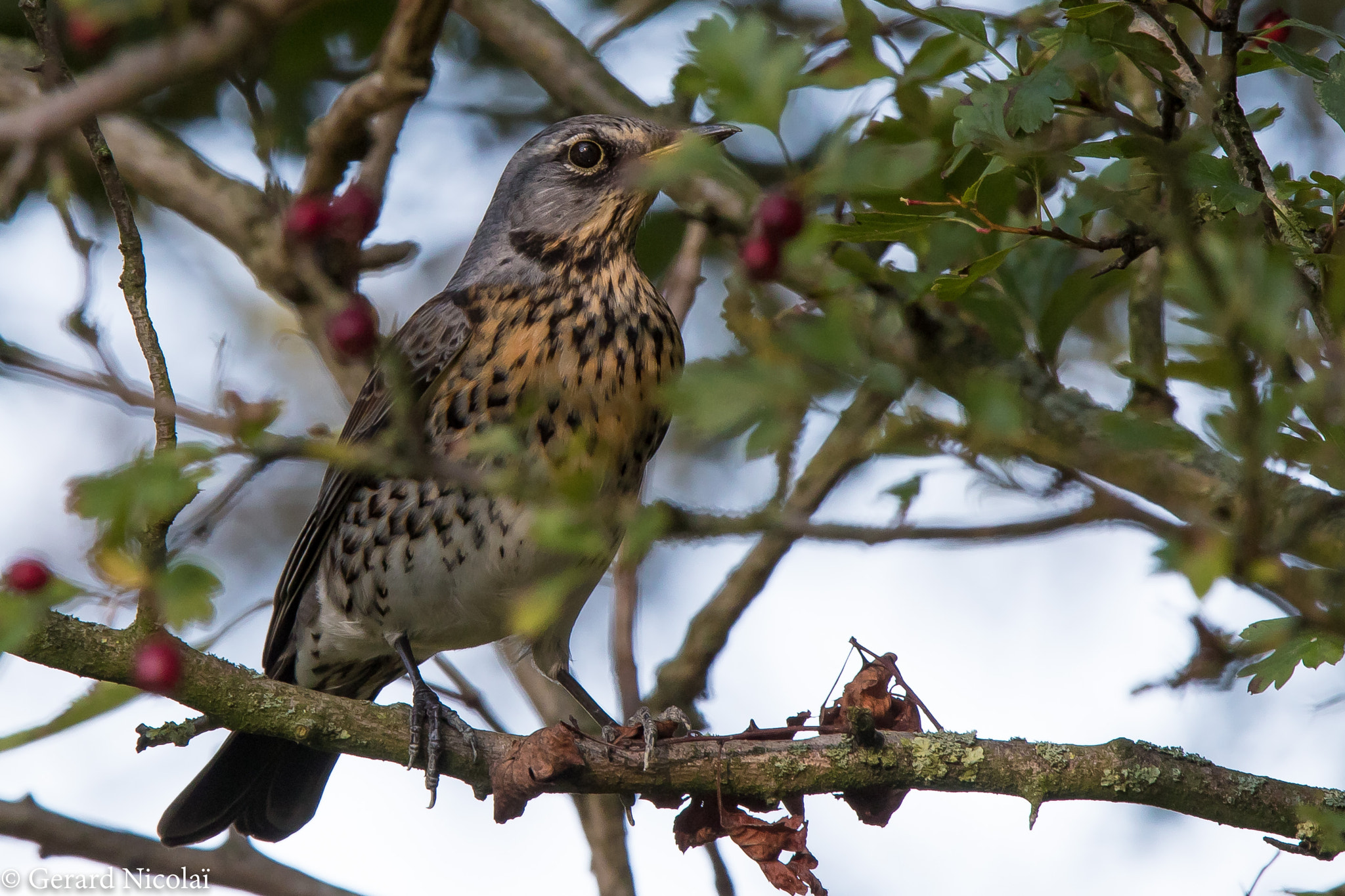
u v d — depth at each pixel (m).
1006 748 7.94
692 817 8.22
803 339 5.02
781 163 12.53
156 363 7.16
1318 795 7.80
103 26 5.84
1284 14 7.32
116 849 9.96
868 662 8.34
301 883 10.16
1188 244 5.01
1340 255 5.90
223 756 11.34
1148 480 7.11
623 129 10.84
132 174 11.98
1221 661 6.83
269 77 12.71
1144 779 7.82
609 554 7.95
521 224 10.89
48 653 7.52
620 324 10.52
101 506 5.58
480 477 6.15
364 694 12.20
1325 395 5.14
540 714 12.15
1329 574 5.54
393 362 6.64
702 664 11.52
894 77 6.55
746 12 5.88
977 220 7.28
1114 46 6.47
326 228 10.03
